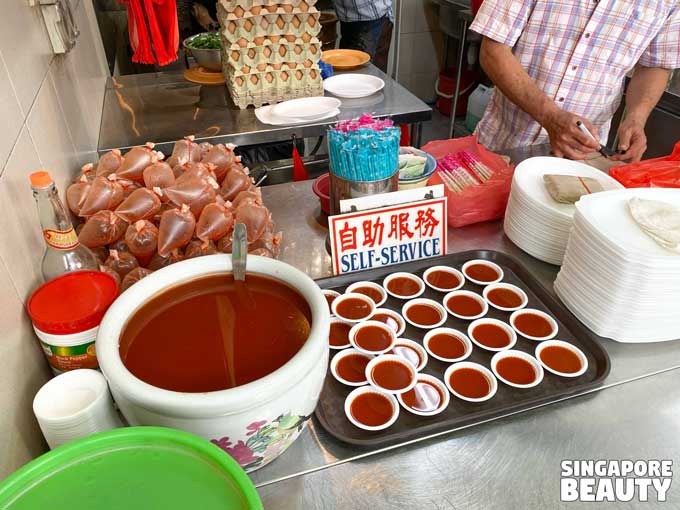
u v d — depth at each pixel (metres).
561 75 1.77
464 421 0.77
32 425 0.71
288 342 0.63
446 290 1.03
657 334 0.92
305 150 2.71
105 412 0.65
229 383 0.58
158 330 0.65
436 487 0.71
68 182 1.10
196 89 2.31
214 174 1.07
